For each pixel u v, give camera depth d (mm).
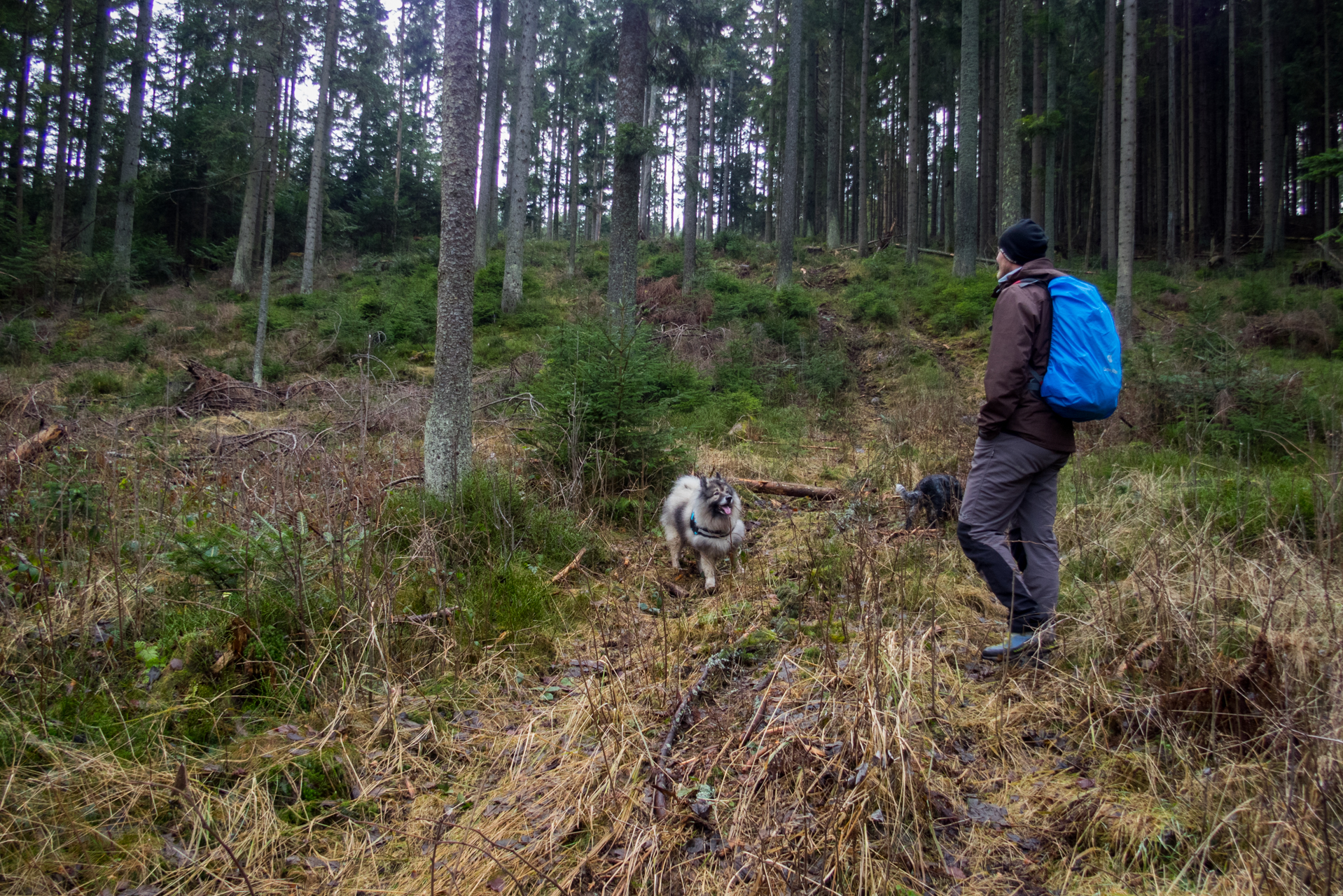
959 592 4344
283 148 21500
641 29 13508
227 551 3873
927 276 21000
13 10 20906
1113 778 2611
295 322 18078
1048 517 3537
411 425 8797
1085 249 29797
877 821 2326
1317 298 15438
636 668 3578
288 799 2686
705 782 2650
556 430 6609
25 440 5688
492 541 5113
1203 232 28391
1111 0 22375
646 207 39656
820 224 39188
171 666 3227
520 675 3625
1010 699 3129
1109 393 3279
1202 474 6156
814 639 3732
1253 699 2672
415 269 25484
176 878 2285
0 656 3078
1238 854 2129
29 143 25156
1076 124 30172
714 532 5004
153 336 17234
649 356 7156
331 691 3271
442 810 2664
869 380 14031
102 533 4512
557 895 2205
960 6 25016
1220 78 31172
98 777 2600
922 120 31969
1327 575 3311
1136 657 3137
